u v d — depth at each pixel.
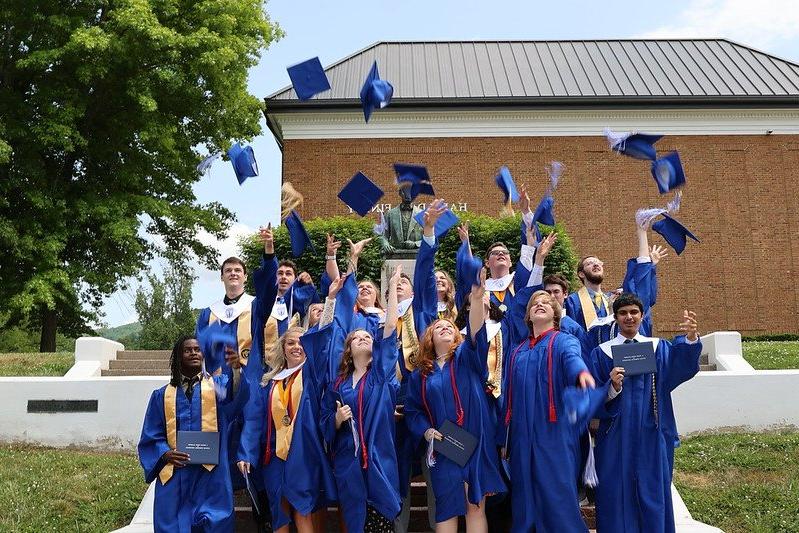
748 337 21.34
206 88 21.22
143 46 19.23
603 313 7.62
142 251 22.47
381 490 5.62
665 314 21.98
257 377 6.31
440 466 5.59
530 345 5.96
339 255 16.11
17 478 8.08
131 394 9.77
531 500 5.51
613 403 5.82
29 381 9.80
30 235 19.08
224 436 5.91
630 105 22.44
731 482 7.86
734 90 22.84
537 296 6.04
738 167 22.66
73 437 9.68
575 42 27.31
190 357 5.96
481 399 5.73
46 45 19.48
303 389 6.02
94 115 21.14
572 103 22.39
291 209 7.01
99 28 18.84
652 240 22.36
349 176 22.44
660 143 22.77
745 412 9.88
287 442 5.94
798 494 7.43
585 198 22.41
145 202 20.77
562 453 5.48
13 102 19.59
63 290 20.39
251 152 6.62
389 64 25.20
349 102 22.19
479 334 5.73
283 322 7.62
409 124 22.66
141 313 30.36
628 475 5.71
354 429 5.73
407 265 12.22
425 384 5.82
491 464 5.63
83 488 7.84
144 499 7.23
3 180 19.31
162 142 20.44
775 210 22.52
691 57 25.52
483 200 22.41
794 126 22.78
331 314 6.46
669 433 5.87
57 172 20.97
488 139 22.69
